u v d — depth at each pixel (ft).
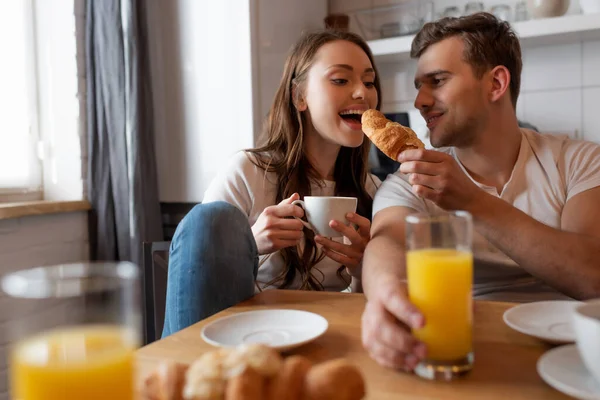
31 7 7.22
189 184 7.25
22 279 1.35
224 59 6.84
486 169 4.47
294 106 5.17
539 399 1.65
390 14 8.20
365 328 1.99
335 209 3.65
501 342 2.18
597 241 3.23
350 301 2.96
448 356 1.81
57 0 7.15
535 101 7.47
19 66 7.11
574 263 3.14
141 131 6.88
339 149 5.37
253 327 2.41
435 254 1.84
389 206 4.21
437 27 4.39
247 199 4.95
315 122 4.95
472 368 1.90
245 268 3.33
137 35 6.88
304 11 7.89
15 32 7.06
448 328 1.80
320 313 2.70
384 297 1.95
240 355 1.43
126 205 6.91
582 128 7.19
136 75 6.84
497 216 3.17
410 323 1.81
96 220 7.07
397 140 3.76
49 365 1.27
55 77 7.25
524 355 2.03
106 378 1.28
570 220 3.95
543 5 6.53
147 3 7.26
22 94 7.14
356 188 5.42
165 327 3.29
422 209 4.23
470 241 1.86
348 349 2.14
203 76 7.01
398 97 8.25
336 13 8.56
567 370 1.73
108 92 6.86
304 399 1.40
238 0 6.66
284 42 7.38
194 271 3.11
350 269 3.94
